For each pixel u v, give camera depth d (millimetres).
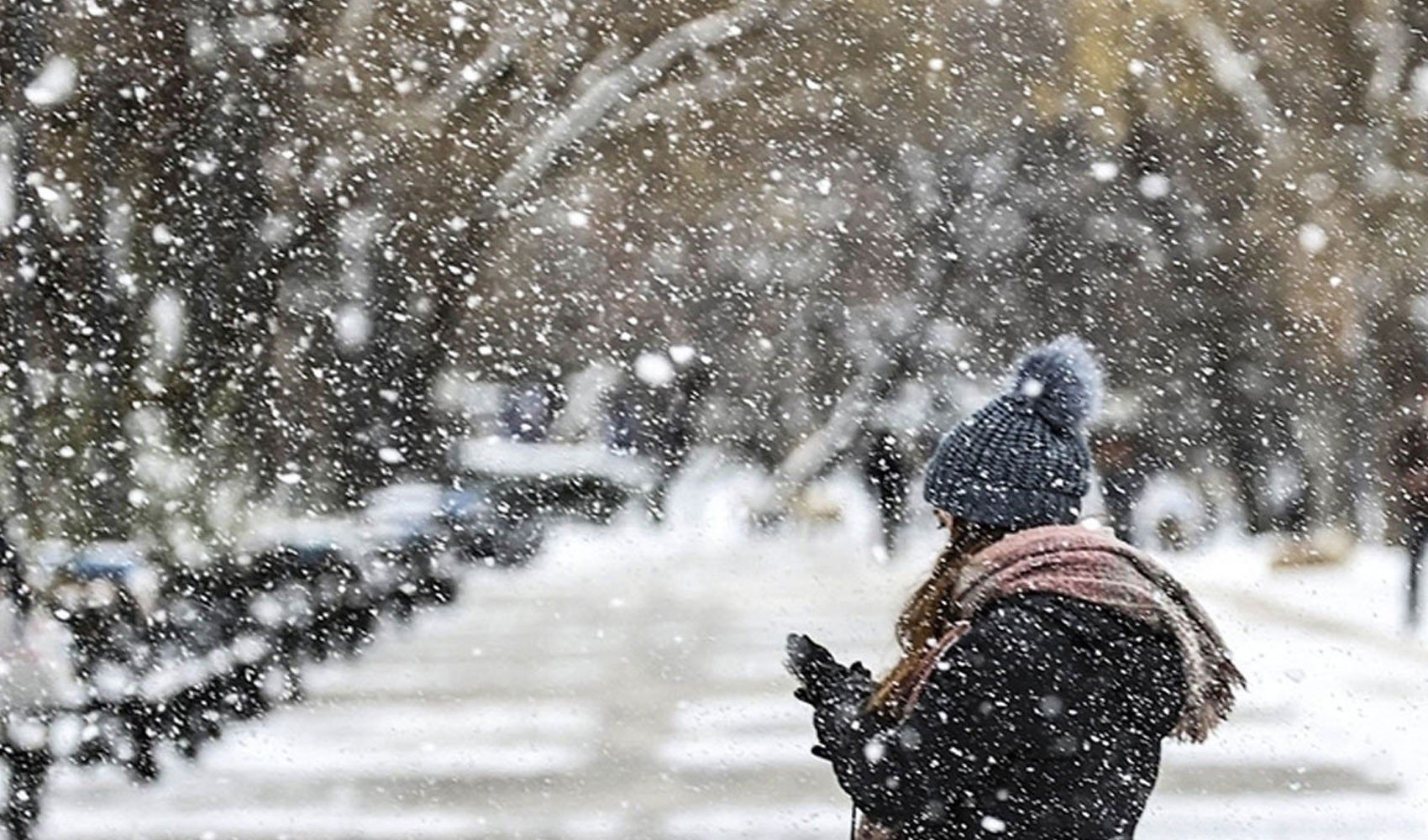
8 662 22016
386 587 44969
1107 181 67625
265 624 31234
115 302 32406
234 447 34406
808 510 83125
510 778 25578
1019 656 8180
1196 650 8383
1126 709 8281
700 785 24844
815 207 73062
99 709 24766
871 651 38969
